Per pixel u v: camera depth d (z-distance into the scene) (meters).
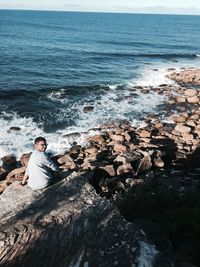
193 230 7.13
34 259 6.34
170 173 14.19
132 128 21.02
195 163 15.69
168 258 6.22
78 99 27.70
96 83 33.69
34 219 7.40
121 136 18.97
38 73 37.16
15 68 39.09
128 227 6.95
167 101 27.59
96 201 7.94
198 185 11.90
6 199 8.23
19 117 22.78
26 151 18.16
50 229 7.06
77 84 32.84
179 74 37.97
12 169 16.05
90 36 88.56
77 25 136.38
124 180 13.57
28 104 25.70
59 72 38.47
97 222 7.17
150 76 38.09
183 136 19.20
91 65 44.16
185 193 9.45
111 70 41.16
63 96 28.34
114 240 6.59
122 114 24.36
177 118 22.95
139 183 12.34
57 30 104.38
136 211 8.10
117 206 8.44
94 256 6.27
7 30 94.50
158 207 8.30
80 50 58.91
